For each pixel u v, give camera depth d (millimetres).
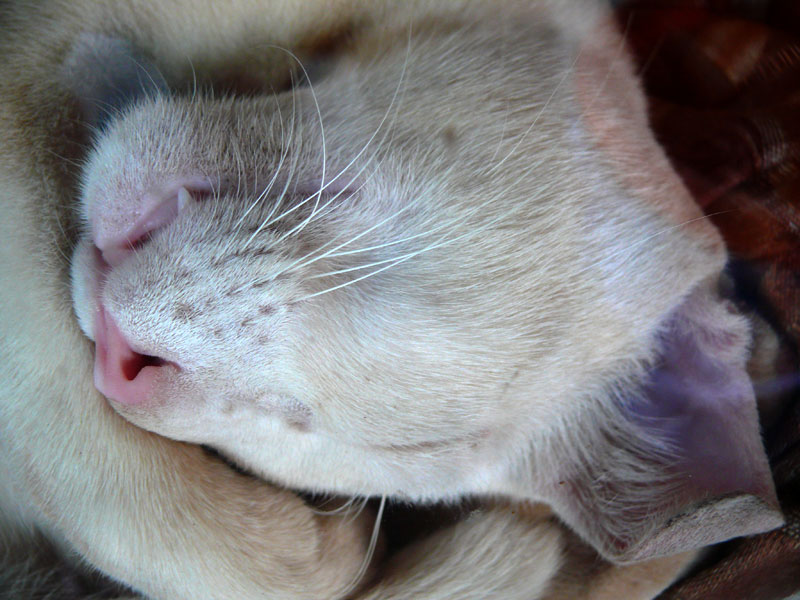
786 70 323
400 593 345
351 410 311
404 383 309
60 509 328
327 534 344
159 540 330
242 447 330
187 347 301
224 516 334
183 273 300
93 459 324
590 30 326
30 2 323
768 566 329
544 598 348
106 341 304
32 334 318
